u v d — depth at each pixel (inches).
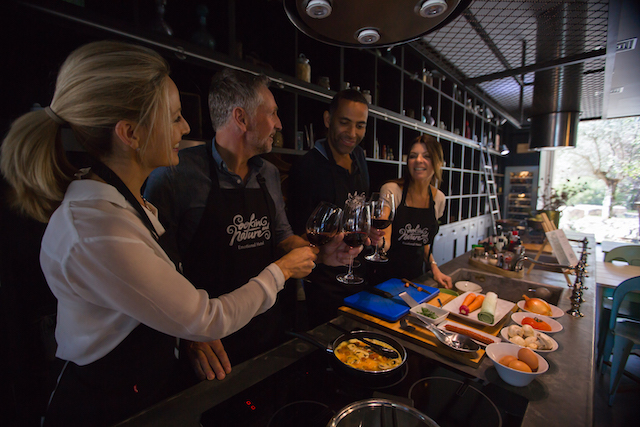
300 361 30.0
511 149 256.5
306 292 63.6
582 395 25.9
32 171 20.4
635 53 93.8
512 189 254.4
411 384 26.7
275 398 24.7
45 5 40.9
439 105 149.4
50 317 45.2
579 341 36.3
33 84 46.4
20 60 45.5
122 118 21.3
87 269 19.6
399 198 66.8
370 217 44.6
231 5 64.2
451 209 184.5
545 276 64.0
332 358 29.5
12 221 41.1
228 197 41.8
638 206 201.2
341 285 60.7
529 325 38.3
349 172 67.8
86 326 22.8
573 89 136.8
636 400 77.3
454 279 64.6
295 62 79.7
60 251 20.0
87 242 19.4
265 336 44.8
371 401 22.4
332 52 95.0
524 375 25.8
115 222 20.7
